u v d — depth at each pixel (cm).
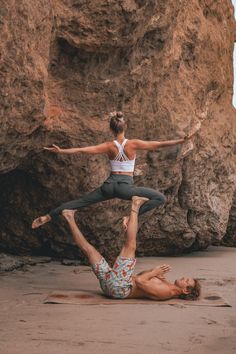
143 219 1195
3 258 1041
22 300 739
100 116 983
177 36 1154
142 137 1062
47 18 803
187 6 1208
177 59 1138
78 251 1130
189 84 1200
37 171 1016
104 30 898
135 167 1084
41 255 1171
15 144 842
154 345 532
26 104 788
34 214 1102
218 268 1110
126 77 984
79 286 866
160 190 1198
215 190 1355
